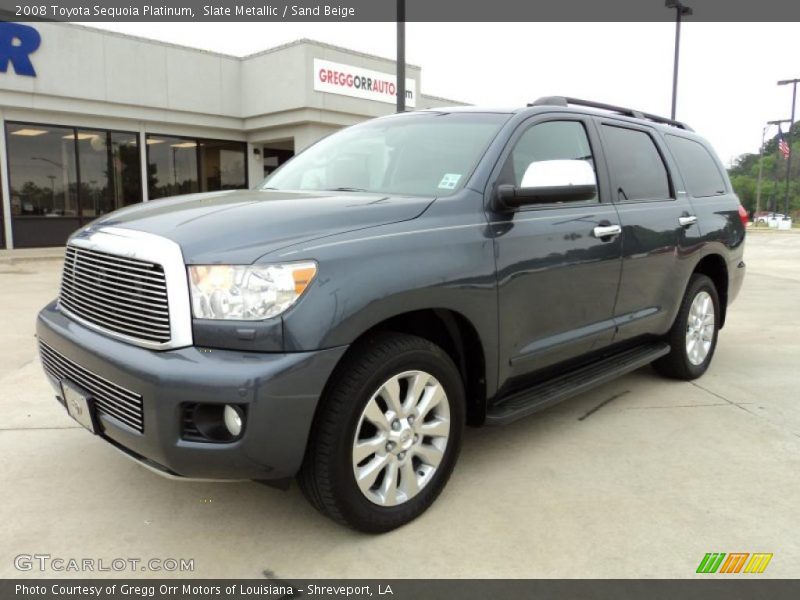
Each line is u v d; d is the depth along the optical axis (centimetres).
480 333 302
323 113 1777
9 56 1462
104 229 280
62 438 373
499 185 320
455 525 284
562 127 378
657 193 447
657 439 382
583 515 293
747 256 1762
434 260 278
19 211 1573
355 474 259
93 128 1659
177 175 1839
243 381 226
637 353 440
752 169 9362
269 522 286
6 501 301
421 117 386
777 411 432
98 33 1591
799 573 252
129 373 240
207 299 236
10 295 884
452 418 296
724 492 316
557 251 341
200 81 1789
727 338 662
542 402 338
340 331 242
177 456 235
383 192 329
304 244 247
